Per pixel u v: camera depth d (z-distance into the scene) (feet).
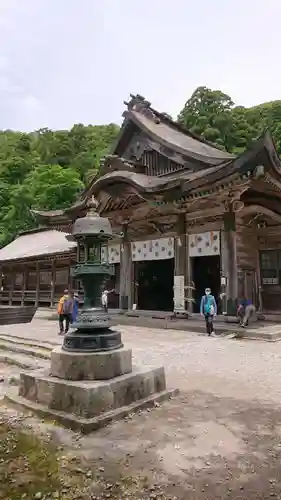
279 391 20.27
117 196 52.60
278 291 49.62
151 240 56.49
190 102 169.17
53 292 86.48
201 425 15.40
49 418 16.07
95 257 19.67
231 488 10.82
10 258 96.63
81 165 187.93
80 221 19.75
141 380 18.07
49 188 142.92
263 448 13.32
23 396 18.52
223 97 162.71
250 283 49.96
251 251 50.85
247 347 33.32
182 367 25.73
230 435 14.42
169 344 33.94
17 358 29.73
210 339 36.68
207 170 49.32
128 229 60.34
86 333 18.17
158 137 58.95
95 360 17.16
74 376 17.10
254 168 37.93
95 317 18.43
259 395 19.53
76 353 17.42
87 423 14.76
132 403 17.19
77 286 80.69
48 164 186.39
